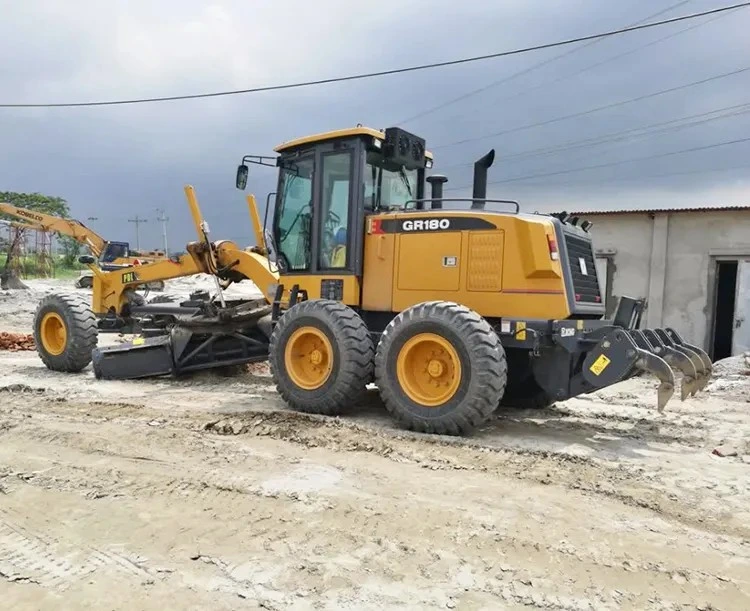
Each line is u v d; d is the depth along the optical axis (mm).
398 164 7766
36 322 9969
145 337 9742
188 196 9289
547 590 3111
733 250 12891
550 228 6148
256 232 8969
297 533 3682
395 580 3170
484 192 7289
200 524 3795
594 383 5781
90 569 3273
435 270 6656
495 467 4953
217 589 3072
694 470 5066
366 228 7121
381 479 4594
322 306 6707
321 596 3014
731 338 13289
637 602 3029
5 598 3006
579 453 5492
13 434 5652
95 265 10898
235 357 8742
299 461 4973
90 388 8219
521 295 6230
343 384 6477
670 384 5492
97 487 4371
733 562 3463
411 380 6125
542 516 3986
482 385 5680
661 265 13531
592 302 6902
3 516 3924
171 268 9742
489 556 3438
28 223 18562
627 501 4309
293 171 7848
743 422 7004
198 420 6258
